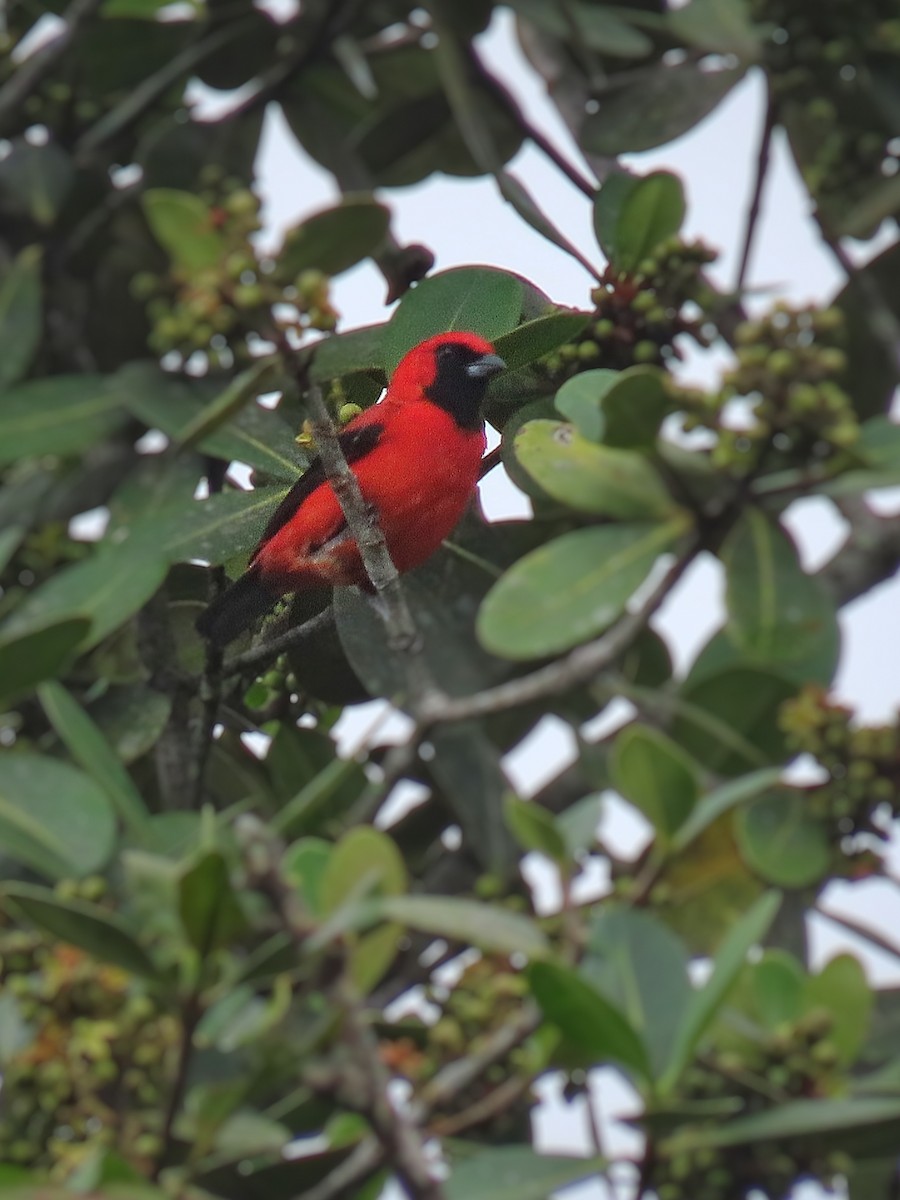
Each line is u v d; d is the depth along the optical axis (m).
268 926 6.08
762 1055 7.45
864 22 12.38
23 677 7.13
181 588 8.89
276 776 9.25
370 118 13.70
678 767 7.66
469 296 7.68
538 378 8.66
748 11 12.30
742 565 9.04
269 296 7.73
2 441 10.71
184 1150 6.57
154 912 6.23
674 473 8.05
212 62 13.76
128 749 9.09
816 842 9.44
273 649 8.49
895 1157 7.36
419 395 9.54
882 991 9.20
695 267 8.48
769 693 10.16
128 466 11.80
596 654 8.03
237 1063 7.25
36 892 6.25
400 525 9.51
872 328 12.32
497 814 10.13
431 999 7.59
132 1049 6.70
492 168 9.25
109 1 13.52
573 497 8.08
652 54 13.40
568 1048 6.98
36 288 11.34
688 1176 7.24
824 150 12.85
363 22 14.59
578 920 7.18
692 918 9.08
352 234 8.33
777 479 8.05
